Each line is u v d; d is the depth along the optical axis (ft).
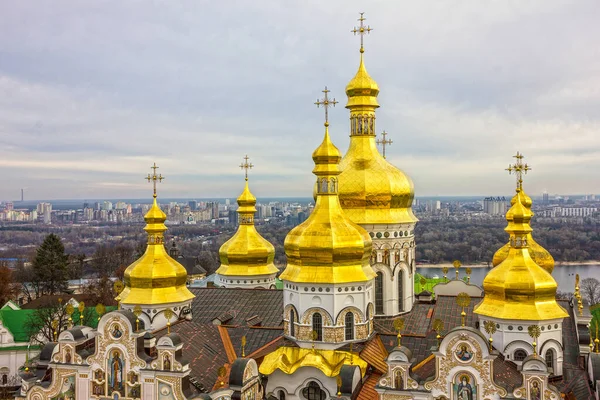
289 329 240.53
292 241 239.91
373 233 267.59
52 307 465.06
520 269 221.87
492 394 184.44
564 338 247.29
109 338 204.95
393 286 269.64
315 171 241.55
